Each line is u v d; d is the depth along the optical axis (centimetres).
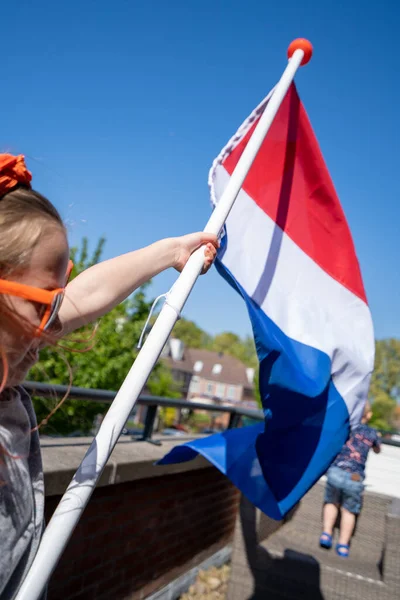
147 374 139
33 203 100
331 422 270
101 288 128
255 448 290
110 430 129
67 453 295
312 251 293
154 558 388
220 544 515
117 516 336
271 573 405
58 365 1270
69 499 117
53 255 99
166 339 147
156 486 383
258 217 282
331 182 300
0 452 93
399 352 5975
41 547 108
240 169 205
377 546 449
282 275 280
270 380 255
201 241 164
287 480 276
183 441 460
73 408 1147
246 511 420
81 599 308
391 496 463
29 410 109
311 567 398
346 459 449
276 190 291
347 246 298
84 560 308
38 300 95
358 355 280
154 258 143
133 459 333
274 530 467
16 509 95
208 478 477
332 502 449
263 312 265
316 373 265
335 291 291
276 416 265
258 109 284
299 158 300
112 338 1464
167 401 415
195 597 432
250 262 271
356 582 389
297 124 300
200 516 464
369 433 463
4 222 95
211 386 7144
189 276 155
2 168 98
